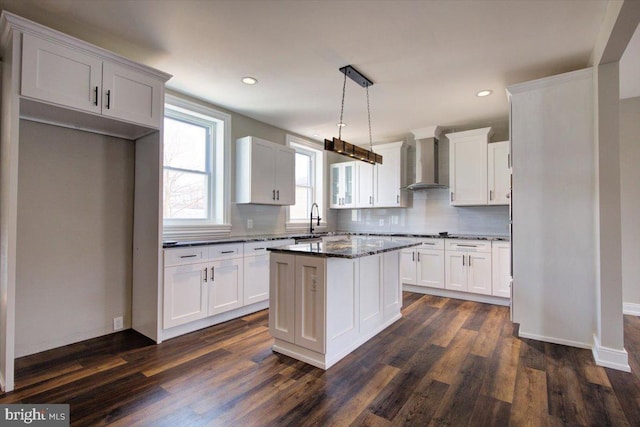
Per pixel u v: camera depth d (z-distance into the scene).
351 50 2.68
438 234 4.80
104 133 2.96
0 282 2.22
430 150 4.93
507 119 4.52
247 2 2.08
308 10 2.15
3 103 2.27
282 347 2.65
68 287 2.79
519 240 2.99
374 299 3.06
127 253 3.16
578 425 1.75
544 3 2.07
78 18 2.26
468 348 2.75
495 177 4.39
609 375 2.28
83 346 2.75
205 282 3.19
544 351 2.67
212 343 2.85
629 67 2.96
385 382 2.19
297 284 2.54
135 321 3.12
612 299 2.45
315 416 1.82
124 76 2.57
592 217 2.70
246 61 2.87
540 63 2.88
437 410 1.88
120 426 1.73
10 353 2.06
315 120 4.57
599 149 2.52
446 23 2.29
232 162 4.18
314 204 5.42
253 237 4.18
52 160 2.69
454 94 3.60
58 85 2.22
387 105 3.97
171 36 2.48
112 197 3.06
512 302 3.03
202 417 1.81
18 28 2.05
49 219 2.68
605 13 2.16
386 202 5.39
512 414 1.84
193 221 3.86
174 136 3.72
